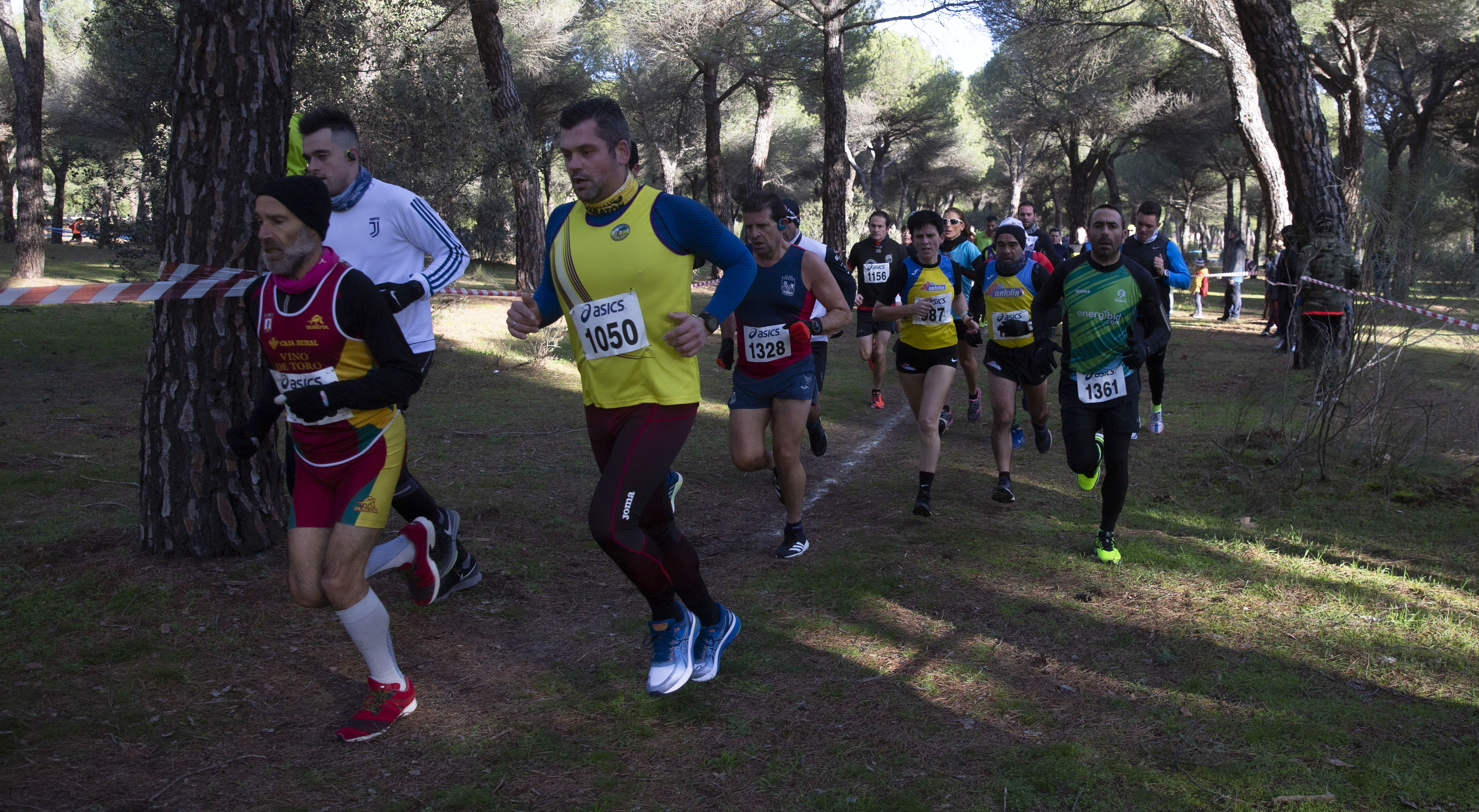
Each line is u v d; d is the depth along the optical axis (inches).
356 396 105.7
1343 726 117.1
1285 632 145.9
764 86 1000.2
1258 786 103.7
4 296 121.2
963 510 216.8
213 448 158.4
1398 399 247.0
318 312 106.4
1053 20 681.6
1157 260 336.2
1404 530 199.0
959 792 103.3
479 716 119.7
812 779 106.2
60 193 1544.0
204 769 105.1
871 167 1793.8
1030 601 159.9
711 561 183.0
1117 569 175.0
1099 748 112.3
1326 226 330.3
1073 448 180.1
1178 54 1167.0
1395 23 859.4
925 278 216.5
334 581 109.7
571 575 170.9
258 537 163.2
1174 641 143.3
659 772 107.3
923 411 214.1
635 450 117.0
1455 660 134.9
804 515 216.5
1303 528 200.8
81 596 145.9
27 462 229.5
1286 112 396.5
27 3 685.3
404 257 140.7
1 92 1192.2
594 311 117.3
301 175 125.1
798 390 179.5
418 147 450.6
